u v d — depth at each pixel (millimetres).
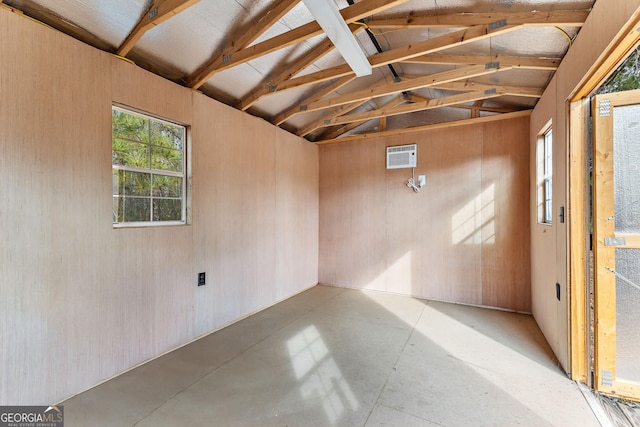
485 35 2148
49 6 1965
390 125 4641
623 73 2309
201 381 2205
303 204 4770
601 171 2078
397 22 2418
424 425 1748
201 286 3014
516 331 3104
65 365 1986
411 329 3180
